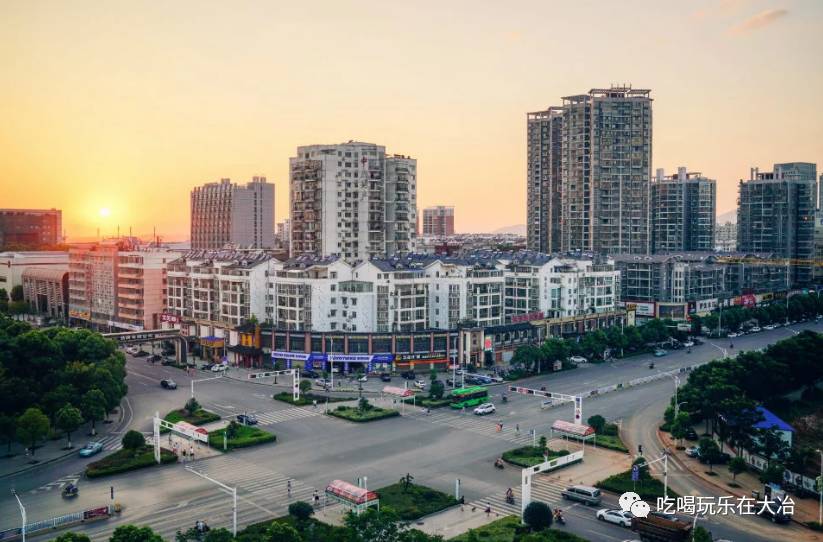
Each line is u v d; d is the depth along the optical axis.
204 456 136.88
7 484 122.75
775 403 171.25
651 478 124.06
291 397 180.75
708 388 147.75
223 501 113.94
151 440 146.75
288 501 113.81
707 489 121.00
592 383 198.25
